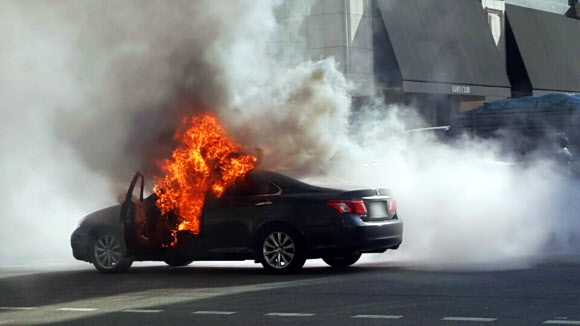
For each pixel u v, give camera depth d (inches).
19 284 522.3
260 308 400.5
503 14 1545.3
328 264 581.6
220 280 514.9
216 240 546.3
